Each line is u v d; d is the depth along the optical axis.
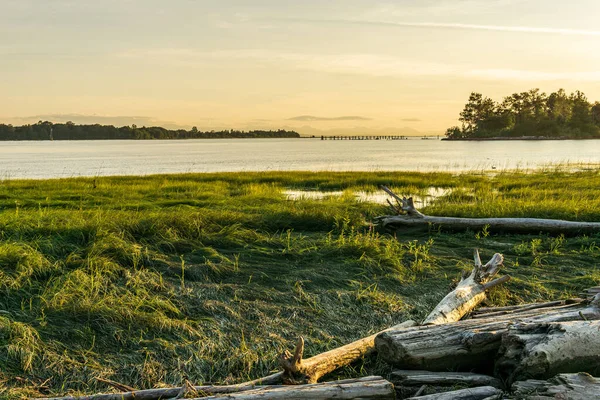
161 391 4.20
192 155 84.56
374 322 6.02
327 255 8.43
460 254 9.06
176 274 7.18
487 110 187.50
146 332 5.44
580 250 9.34
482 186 21.34
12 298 5.97
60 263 7.12
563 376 3.67
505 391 4.13
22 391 4.33
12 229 8.60
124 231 8.62
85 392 4.46
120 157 75.19
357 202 14.48
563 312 5.03
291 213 11.28
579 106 165.12
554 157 60.00
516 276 7.75
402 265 8.11
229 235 9.20
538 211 12.09
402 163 53.88
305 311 6.17
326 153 95.19
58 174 38.22
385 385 3.94
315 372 4.47
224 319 5.87
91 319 5.55
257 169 44.97
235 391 4.11
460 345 4.48
